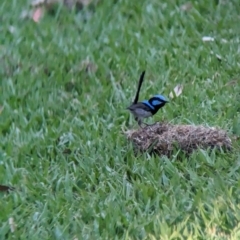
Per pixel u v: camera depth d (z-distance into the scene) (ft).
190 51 42.96
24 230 29.73
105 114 37.88
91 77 41.11
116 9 48.42
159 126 34.60
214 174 32.58
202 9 47.80
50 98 39.45
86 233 29.25
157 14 47.19
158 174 32.45
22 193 32.07
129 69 41.65
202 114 37.01
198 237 28.32
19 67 42.65
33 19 48.44
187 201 30.71
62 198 31.35
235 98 38.32
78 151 34.86
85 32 46.19
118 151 34.12
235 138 34.91
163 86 39.93
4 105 38.68
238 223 29.14
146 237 28.60
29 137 35.94
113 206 30.63
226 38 44.52
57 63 42.60
